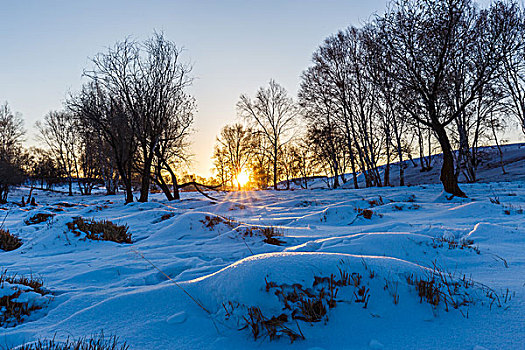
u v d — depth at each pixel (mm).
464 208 9062
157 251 6125
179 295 3268
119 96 19969
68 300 3490
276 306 2715
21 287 3656
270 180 52062
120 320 2912
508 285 3193
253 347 2422
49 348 2375
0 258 6125
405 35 14320
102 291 3762
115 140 20078
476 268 3998
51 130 42656
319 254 3385
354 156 32594
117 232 7613
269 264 3086
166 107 20438
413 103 15430
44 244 6926
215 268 4602
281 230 7703
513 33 13219
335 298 2816
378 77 18359
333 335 2471
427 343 2266
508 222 7156
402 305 2754
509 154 41562
